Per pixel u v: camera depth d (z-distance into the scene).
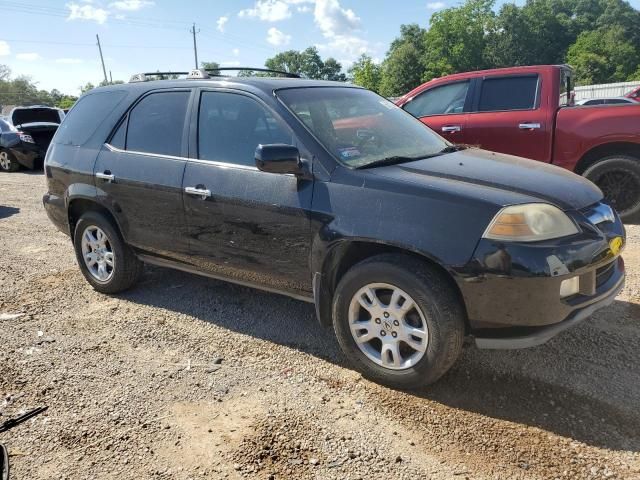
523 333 2.94
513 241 2.85
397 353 3.21
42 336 4.11
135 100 4.53
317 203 3.36
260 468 2.65
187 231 4.08
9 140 13.48
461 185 3.12
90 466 2.70
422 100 7.73
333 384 3.37
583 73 65.00
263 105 3.77
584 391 3.17
